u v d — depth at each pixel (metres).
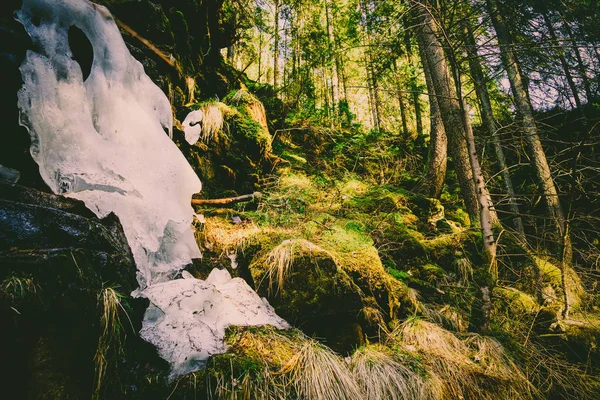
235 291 2.55
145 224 2.25
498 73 3.33
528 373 2.78
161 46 3.53
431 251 4.31
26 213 1.54
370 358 2.39
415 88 6.95
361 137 7.66
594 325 3.51
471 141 3.28
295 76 7.72
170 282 2.20
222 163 3.91
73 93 2.01
